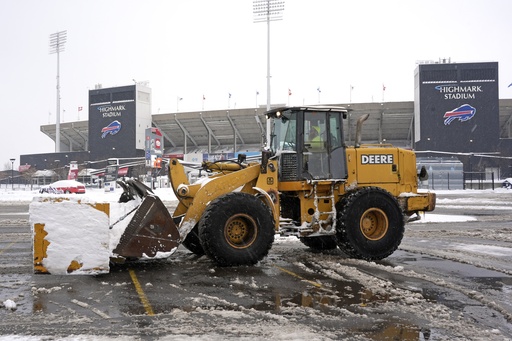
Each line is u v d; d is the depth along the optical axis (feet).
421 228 50.21
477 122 196.44
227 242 26.66
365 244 29.58
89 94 235.81
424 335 15.47
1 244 37.09
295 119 29.99
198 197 27.40
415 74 205.05
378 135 218.79
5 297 20.06
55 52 231.91
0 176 270.87
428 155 196.34
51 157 242.78
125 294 20.62
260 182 28.94
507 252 33.47
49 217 24.27
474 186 175.52
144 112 230.89
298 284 22.68
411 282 23.49
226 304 19.07
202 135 234.17
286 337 15.06
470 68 195.83
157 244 25.72
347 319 17.10
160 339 14.78
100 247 24.70
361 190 29.91
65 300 19.61
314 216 29.63
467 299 20.20
